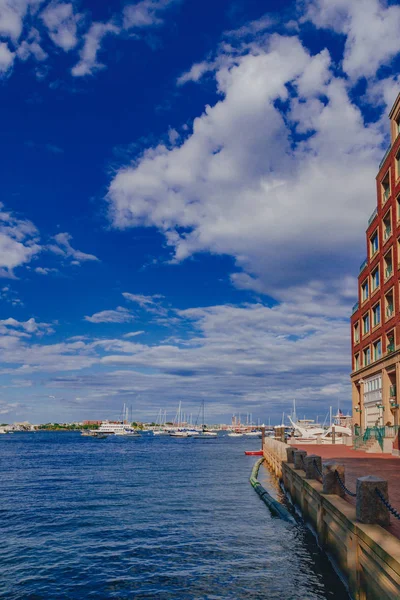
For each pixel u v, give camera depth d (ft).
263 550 54.60
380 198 124.06
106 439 628.69
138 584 45.39
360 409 149.18
